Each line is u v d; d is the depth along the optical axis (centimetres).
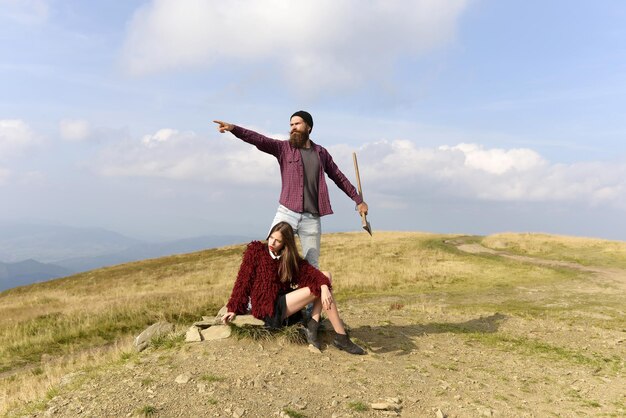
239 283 547
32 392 531
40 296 2831
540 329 877
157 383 430
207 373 451
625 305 1443
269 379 446
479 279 2378
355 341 605
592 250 3488
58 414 383
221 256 4409
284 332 548
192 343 538
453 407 428
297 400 405
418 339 693
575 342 789
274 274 536
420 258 3316
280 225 525
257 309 539
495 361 620
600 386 544
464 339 731
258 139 541
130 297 1961
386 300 1734
